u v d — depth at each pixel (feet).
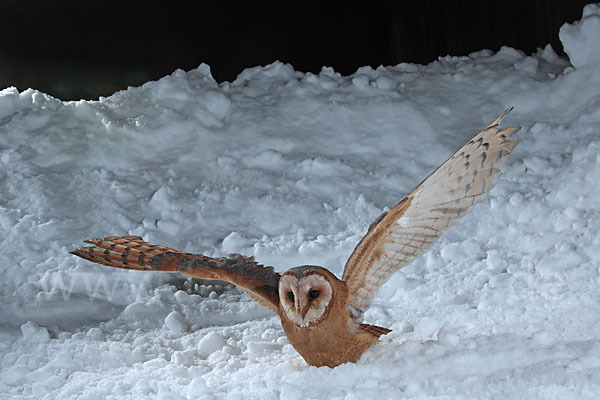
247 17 65.16
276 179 27.45
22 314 19.01
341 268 22.18
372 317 18.26
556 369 12.57
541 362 13.12
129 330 18.78
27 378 15.14
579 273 18.53
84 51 61.87
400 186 27.17
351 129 30.37
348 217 25.25
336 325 13.47
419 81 33.40
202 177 27.68
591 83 30.01
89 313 19.69
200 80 32.24
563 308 16.76
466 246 21.80
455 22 50.21
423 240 13.38
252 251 23.29
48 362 16.15
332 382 13.38
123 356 16.47
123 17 62.54
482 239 22.65
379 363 13.69
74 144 27.73
